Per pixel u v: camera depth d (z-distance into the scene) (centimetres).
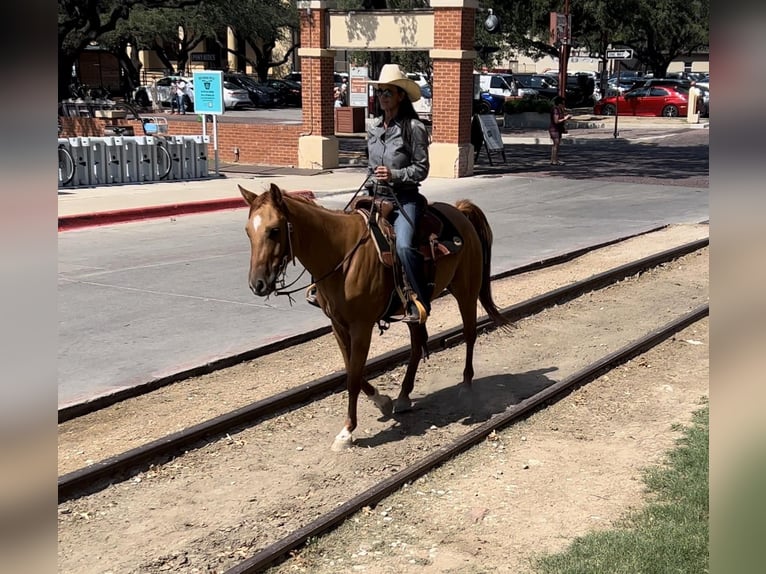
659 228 1488
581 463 566
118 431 618
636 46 5541
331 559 446
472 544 456
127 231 1458
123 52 5403
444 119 2173
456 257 650
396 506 506
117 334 845
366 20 2217
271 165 2461
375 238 575
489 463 570
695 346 845
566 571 411
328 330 882
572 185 2077
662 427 629
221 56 7706
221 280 1089
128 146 1984
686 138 3400
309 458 588
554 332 912
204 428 609
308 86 2334
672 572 403
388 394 718
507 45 5159
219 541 473
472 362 759
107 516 502
